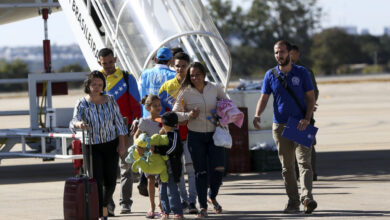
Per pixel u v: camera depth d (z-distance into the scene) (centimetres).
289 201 1978
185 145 2053
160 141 1838
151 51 2594
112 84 2094
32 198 2434
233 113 1912
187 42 2897
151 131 1947
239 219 1884
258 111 2012
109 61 2078
